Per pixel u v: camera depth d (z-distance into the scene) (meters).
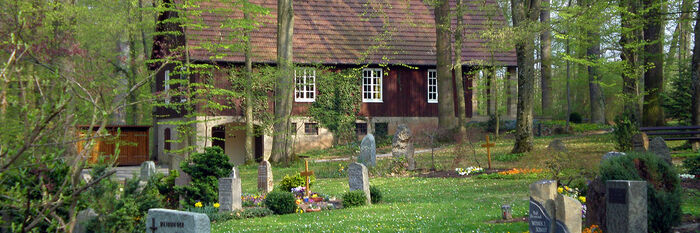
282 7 35.22
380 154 35.94
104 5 38.47
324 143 41.88
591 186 11.31
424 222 14.11
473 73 40.69
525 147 29.38
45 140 7.00
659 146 19.05
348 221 14.94
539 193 10.52
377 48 39.62
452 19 44.16
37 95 8.32
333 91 41.75
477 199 18.06
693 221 12.30
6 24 17.86
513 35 27.45
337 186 23.58
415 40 44.00
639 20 27.88
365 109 42.59
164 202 17.38
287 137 34.53
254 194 21.31
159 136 43.22
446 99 38.56
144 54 44.28
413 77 43.59
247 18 31.08
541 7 28.20
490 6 33.44
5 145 6.72
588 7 26.22
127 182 10.23
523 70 29.34
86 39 36.88
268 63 39.25
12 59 7.28
